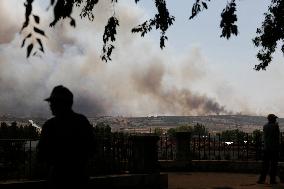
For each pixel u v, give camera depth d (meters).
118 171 11.89
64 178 5.55
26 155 10.16
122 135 12.23
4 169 9.74
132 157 12.20
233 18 7.35
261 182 13.35
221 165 17.28
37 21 4.18
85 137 5.70
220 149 18.09
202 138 18.36
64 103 5.63
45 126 5.69
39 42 4.18
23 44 4.16
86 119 5.84
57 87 5.72
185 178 14.83
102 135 11.83
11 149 9.91
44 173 9.94
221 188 12.19
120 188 11.25
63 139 5.59
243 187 12.37
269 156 13.24
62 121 5.65
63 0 4.46
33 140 10.20
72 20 4.48
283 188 12.12
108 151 11.84
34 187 9.36
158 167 12.45
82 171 5.66
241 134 18.00
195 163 17.48
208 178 14.83
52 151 5.59
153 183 12.11
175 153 17.70
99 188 10.74
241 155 17.78
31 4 4.16
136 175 11.65
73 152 5.61
